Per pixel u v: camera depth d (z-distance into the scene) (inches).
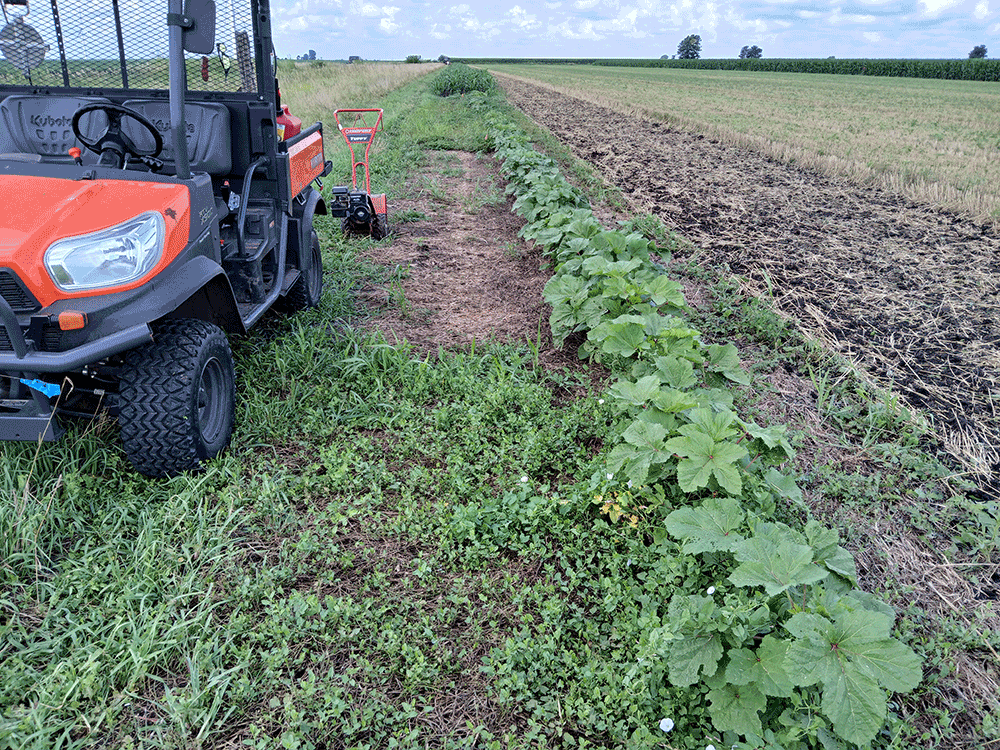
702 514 111.7
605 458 145.0
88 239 115.5
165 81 159.2
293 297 212.5
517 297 252.8
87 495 124.7
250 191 183.0
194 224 136.3
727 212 409.4
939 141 739.4
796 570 96.9
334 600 106.7
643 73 2928.2
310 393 170.4
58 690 88.7
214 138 158.4
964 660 110.4
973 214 420.5
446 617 108.1
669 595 109.8
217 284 144.7
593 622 108.3
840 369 205.3
